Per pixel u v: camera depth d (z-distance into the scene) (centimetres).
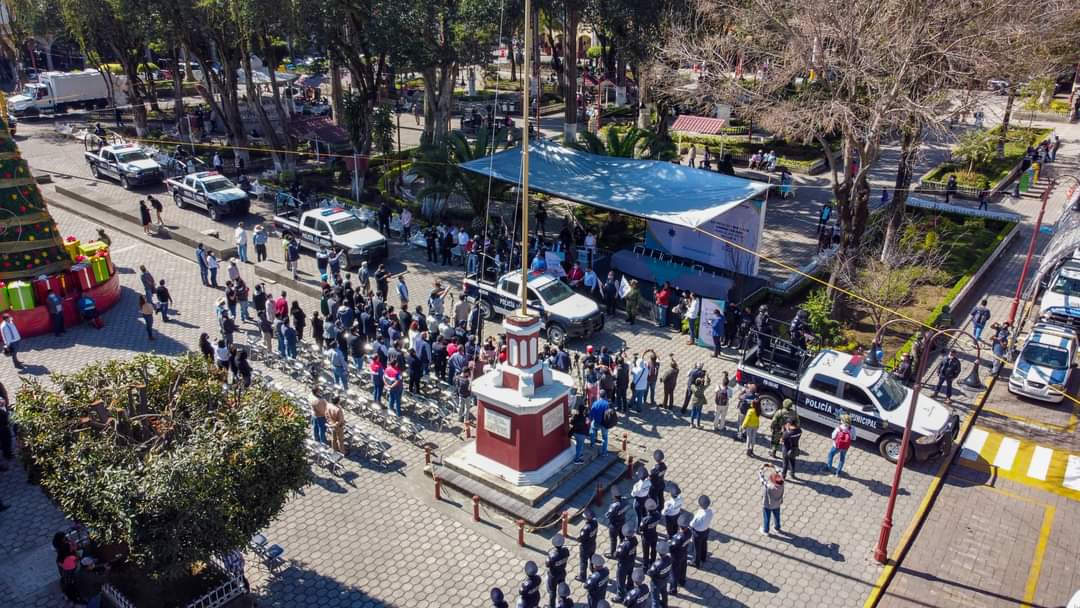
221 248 3291
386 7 3428
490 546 1684
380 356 2234
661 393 2311
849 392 2041
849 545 1698
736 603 1535
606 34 5588
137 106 4944
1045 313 2698
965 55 2412
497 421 1809
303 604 1519
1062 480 1953
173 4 3894
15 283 2553
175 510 1241
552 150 3434
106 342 2575
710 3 3394
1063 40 3072
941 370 2275
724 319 2516
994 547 1720
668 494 1852
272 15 3516
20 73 6144
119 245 3391
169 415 1465
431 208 3609
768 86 2881
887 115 2514
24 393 1439
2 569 1586
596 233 3488
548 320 2566
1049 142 4444
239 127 4519
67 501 1282
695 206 2794
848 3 2500
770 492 1672
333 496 1834
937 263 2958
